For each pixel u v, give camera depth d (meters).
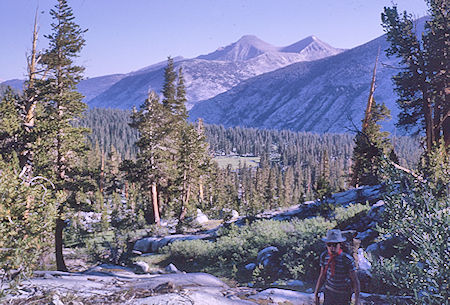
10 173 7.65
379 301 7.91
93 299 7.09
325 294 5.51
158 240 30.30
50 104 24.50
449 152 10.74
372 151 9.21
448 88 26.12
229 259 19.88
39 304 6.30
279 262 15.99
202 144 52.31
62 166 23.69
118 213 55.28
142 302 6.86
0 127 20.00
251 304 8.09
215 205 49.66
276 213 28.61
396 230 5.68
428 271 4.89
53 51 24.17
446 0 26.67
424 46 27.34
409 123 30.16
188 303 6.93
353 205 20.97
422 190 5.73
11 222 6.85
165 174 44.41
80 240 43.88
